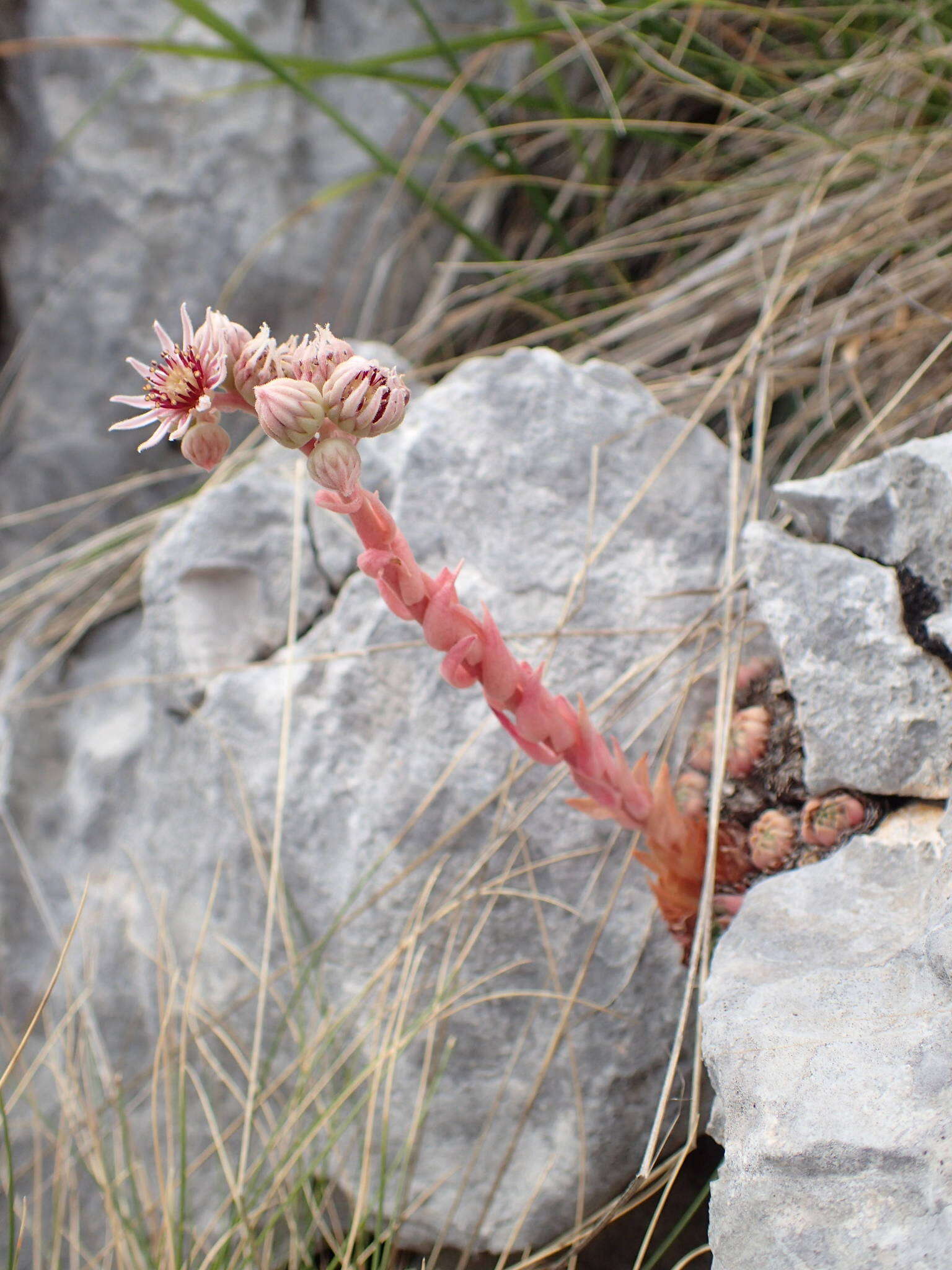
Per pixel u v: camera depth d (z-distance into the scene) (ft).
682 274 2.58
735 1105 1.32
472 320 2.77
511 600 1.71
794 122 2.43
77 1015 1.98
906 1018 1.32
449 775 1.68
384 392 1.25
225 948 1.83
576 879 1.67
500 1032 1.66
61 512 2.72
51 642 2.46
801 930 1.42
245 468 2.10
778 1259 1.26
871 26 2.48
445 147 2.75
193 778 1.90
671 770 1.68
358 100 2.69
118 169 2.60
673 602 1.72
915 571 1.52
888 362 2.09
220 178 2.61
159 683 1.97
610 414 1.79
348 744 1.73
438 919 1.67
